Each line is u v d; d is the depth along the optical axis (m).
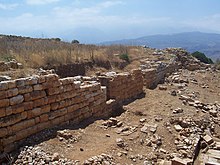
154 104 18.62
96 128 13.44
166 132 14.24
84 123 13.67
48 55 21.48
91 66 25.30
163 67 29.36
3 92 9.66
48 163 9.19
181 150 12.66
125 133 13.38
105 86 16.91
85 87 14.08
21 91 10.34
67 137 11.32
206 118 16.92
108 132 13.31
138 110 17.09
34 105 10.91
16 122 10.12
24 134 10.42
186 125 15.43
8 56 17.56
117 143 11.83
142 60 32.41
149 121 15.38
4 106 9.70
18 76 12.95
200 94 24.03
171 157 11.95
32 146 10.06
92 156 10.22
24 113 10.46
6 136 9.74
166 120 15.67
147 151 12.07
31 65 18.48
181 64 39.12
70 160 9.64
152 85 25.08
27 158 9.38
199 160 12.59
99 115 15.35
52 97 11.81
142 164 10.88
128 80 19.36
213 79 33.31
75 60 23.98
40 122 11.21
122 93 18.58
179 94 22.44
